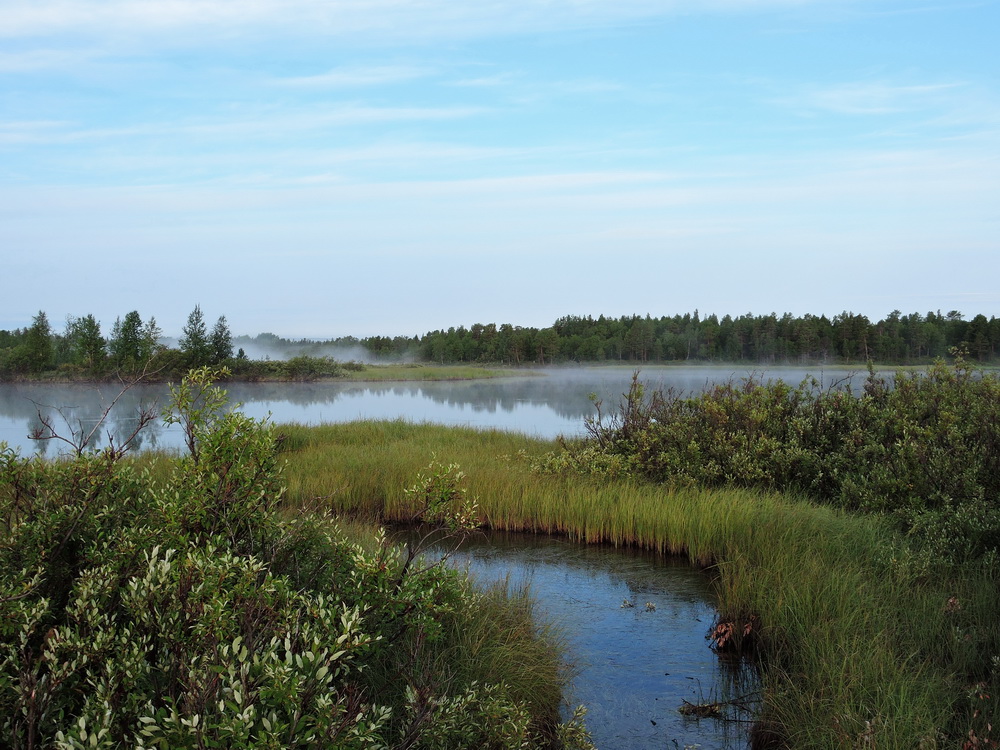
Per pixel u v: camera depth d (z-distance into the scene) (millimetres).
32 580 3568
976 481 9453
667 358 110875
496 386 60656
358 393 51906
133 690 3227
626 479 12562
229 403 4793
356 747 2896
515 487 12094
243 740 2592
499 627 6301
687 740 5301
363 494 12469
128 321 59438
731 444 12781
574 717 5000
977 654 5770
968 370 12828
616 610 7977
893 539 8500
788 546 8609
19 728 2980
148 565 3758
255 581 3723
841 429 12594
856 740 4547
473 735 4090
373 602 4219
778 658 6137
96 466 4590
